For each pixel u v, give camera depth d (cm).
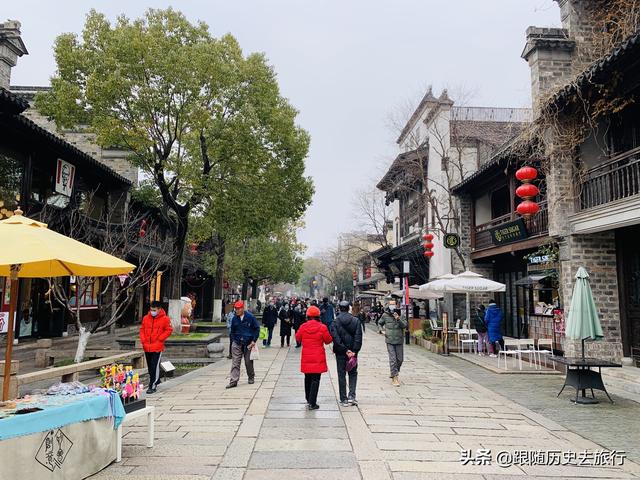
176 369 1333
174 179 1642
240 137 1528
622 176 1021
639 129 1084
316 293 9225
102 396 520
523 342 1241
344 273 5856
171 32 1544
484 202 2048
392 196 3078
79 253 536
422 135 2791
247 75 1590
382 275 4109
